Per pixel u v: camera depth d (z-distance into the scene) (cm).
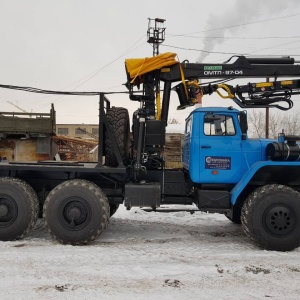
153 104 620
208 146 574
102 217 539
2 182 550
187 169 612
